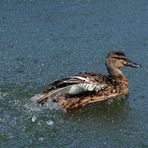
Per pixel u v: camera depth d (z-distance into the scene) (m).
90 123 14.68
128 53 18.91
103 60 18.38
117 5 22.81
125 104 15.71
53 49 19.25
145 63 18.16
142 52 18.98
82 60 18.39
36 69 17.72
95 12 22.23
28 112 15.01
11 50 19.20
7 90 16.23
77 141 13.73
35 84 16.64
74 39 20.05
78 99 15.35
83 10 22.38
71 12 22.23
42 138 13.83
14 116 14.80
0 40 20.00
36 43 19.75
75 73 17.42
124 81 16.16
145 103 15.73
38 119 14.68
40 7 22.59
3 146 13.45
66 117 14.92
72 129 14.31
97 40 19.95
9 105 15.37
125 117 15.02
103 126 14.54
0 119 14.65
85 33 20.50
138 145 13.61
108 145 13.58
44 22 21.41
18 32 20.62
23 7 22.58
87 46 19.45
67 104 15.24
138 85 16.70
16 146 13.45
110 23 21.30
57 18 21.72
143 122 14.73
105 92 15.77
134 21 21.42
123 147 13.51
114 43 19.69
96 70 17.70
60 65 18.03
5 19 21.69
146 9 22.39
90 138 13.89
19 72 17.50
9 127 14.29
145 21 21.39
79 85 15.34
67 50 19.17
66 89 15.23
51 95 15.22
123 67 17.86
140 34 20.36
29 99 15.66
